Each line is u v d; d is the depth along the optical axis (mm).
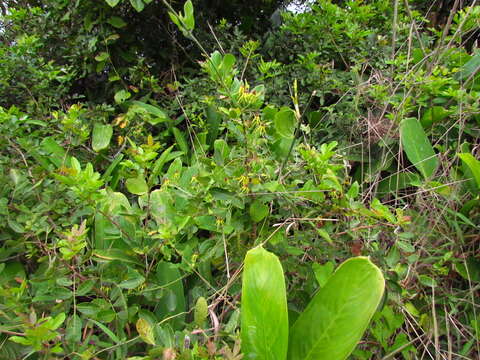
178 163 864
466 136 1069
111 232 660
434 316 664
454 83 979
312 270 627
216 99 1121
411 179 933
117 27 1261
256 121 629
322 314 503
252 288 490
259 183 578
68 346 541
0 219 672
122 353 554
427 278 670
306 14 1314
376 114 1119
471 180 874
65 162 905
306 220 628
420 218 790
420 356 759
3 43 1361
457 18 1152
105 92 1408
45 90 1149
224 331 514
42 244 641
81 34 1288
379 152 1071
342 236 612
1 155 861
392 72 1069
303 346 502
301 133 1100
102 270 618
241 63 1304
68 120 827
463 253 769
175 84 1225
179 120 1288
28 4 1502
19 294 523
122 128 1116
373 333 652
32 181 753
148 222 634
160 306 697
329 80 1199
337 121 1087
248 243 654
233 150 652
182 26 644
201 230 933
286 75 1307
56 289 571
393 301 646
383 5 1342
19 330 593
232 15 1595
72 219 678
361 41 1224
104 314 570
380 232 667
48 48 1346
